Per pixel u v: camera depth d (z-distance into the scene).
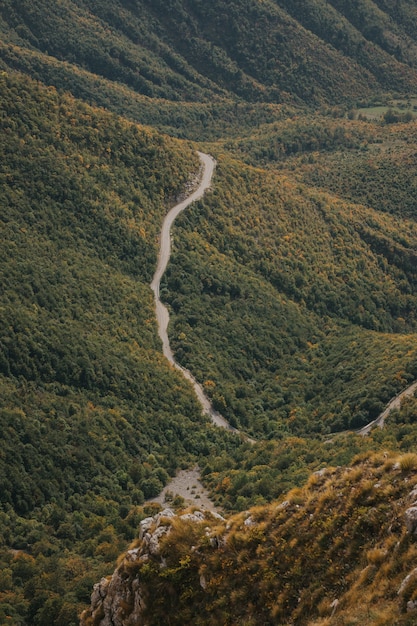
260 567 52.59
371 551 47.22
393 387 158.62
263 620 49.56
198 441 158.12
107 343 174.75
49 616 92.56
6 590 100.75
